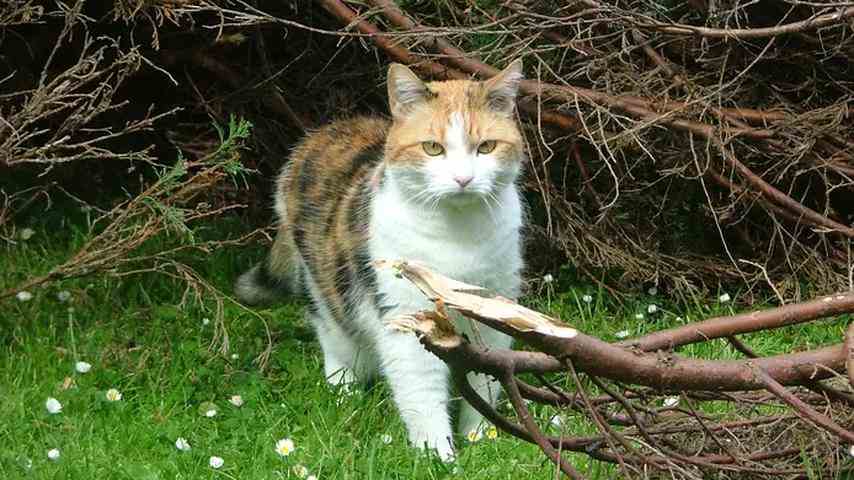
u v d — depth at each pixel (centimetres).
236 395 166
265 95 201
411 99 158
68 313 181
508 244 159
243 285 187
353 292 165
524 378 169
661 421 157
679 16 192
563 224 194
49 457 150
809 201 198
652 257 193
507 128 158
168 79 209
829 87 193
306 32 202
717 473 147
